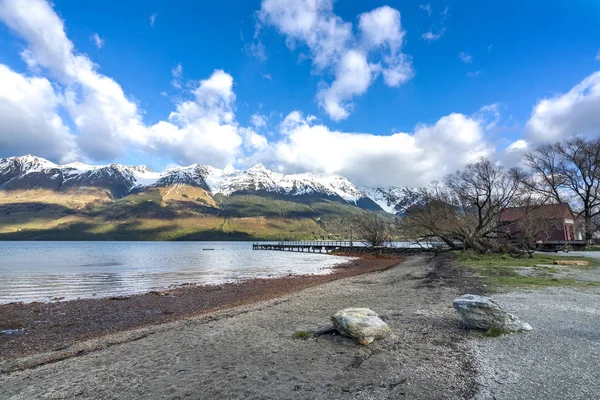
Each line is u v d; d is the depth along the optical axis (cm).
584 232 4266
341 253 6950
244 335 875
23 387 613
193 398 512
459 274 2025
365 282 2039
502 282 1573
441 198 3734
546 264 2322
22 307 1627
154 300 1795
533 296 1201
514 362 588
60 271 3478
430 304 1158
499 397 466
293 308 1241
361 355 662
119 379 611
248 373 599
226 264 4541
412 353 659
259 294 1941
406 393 492
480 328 798
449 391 493
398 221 4181
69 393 563
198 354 734
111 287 2330
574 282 1507
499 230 3353
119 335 1059
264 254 7544
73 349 916
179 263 4694
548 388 484
